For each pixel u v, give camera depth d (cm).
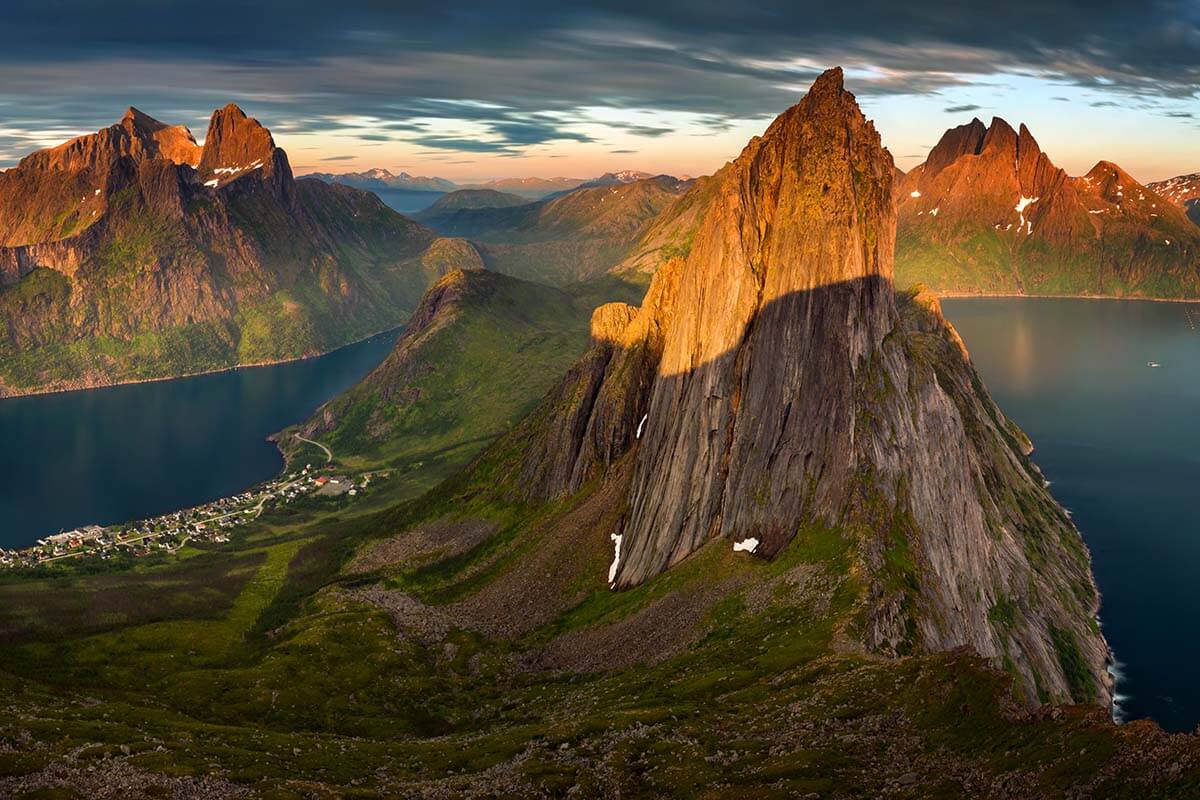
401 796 11269
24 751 12169
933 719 10262
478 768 12538
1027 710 9456
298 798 10931
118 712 15488
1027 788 7831
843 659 13662
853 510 18425
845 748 10106
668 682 15438
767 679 13925
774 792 9238
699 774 10444
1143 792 6988
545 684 18562
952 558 19175
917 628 16025
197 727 14950
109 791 10838
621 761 11412
